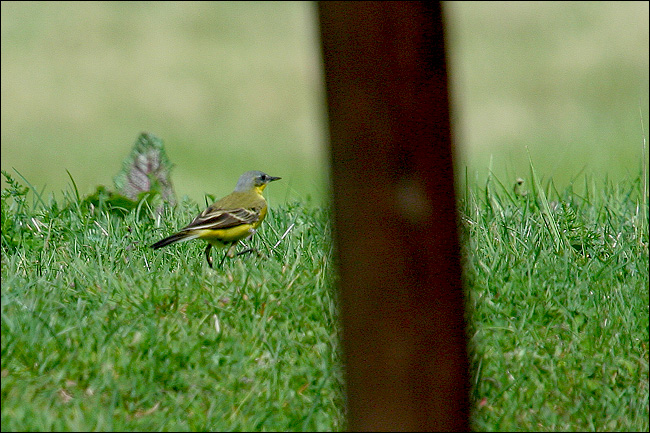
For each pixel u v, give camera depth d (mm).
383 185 7324
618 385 10125
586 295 11508
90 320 10594
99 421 9023
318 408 9594
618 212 14945
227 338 10383
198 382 9789
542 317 11031
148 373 9781
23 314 10484
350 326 7637
